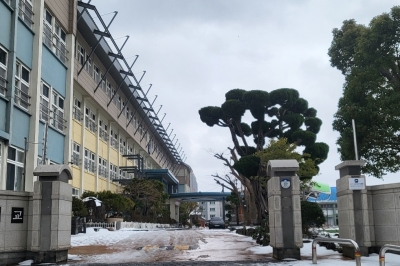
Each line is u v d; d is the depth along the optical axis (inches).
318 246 575.5
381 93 744.3
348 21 925.8
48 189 455.2
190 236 980.6
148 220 1739.7
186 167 3740.2
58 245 447.8
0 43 748.0
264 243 652.7
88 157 1494.8
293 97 1054.4
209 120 1108.5
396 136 750.5
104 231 1081.4
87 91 1370.6
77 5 1173.1
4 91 762.2
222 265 420.8
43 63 941.2
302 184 936.3
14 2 795.4
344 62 911.0
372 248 482.6
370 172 786.2
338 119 815.1
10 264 436.8
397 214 470.9
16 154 815.1
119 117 1824.6
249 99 1033.5
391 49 737.0
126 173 2086.6
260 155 928.9
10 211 450.0
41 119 920.3
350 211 479.5
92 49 1353.3
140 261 473.4
